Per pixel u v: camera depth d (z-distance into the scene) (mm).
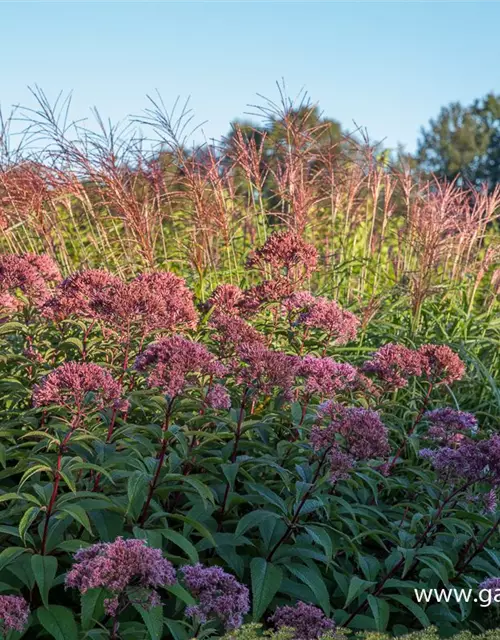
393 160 11727
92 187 9781
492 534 5188
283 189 10219
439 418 5715
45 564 3992
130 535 4473
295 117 10359
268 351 5020
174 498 5230
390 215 11195
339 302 9711
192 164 9617
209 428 5648
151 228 9547
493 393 7961
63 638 3795
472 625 5016
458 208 11180
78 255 10336
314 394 5934
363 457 4617
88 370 4355
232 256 9898
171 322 5977
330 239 11141
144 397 5523
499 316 10078
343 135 11156
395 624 4852
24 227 9688
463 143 62469
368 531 4801
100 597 3869
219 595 3895
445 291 9906
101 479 4953
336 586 4969
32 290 6820
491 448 4684
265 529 4863
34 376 6055
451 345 8414
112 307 5590
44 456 4598
